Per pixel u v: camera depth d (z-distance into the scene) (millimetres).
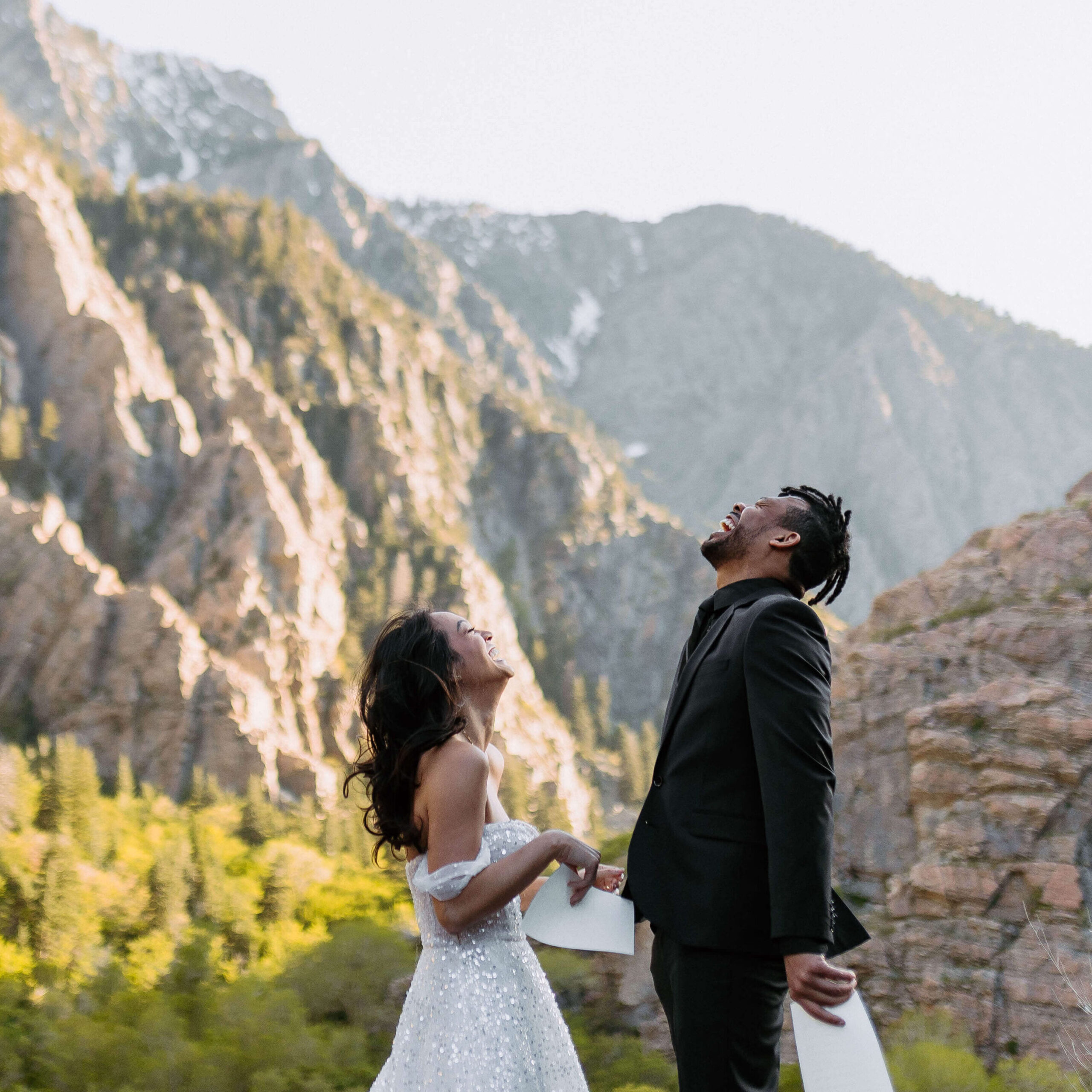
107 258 170250
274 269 183125
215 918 31453
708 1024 2547
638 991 8367
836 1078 2273
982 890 7770
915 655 9406
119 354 135125
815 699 2537
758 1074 2584
